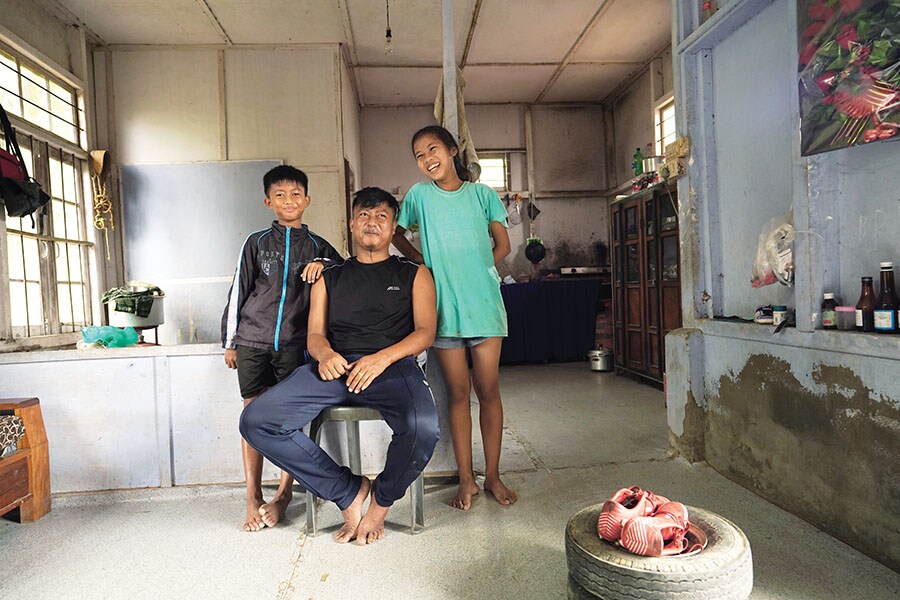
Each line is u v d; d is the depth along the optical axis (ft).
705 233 8.84
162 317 12.62
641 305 15.85
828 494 6.27
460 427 7.50
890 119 5.19
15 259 12.07
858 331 5.89
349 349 6.64
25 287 12.40
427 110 23.72
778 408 7.06
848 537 6.01
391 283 6.77
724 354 8.22
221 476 8.31
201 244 16.90
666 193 14.37
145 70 16.87
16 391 8.07
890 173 5.72
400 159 23.70
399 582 5.58
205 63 17.03
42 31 13.92
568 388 15.72
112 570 6.00
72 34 15.23
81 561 6.23
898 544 5.41
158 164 16.80
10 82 12.49
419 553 6.17
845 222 6.30
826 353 6.23
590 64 20.11
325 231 17.33
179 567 6.03
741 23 7.88
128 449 8.24
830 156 6.36
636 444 10.03
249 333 7.12
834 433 6.15
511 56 19.27
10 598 5.49
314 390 6.19
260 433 6.06
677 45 9.01
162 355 8.21
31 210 10.95
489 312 7.30
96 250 15.38
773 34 7.29
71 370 8.16
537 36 17.81
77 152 14.83
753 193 7.86
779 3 7.14
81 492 8.21
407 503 7.70
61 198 14.17
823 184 6.36
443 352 7.38
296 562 6.07
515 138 24.12
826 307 6.30
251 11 15.24
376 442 8.31
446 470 8.57
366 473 8.31
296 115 17.24
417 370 6.47
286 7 15.15
